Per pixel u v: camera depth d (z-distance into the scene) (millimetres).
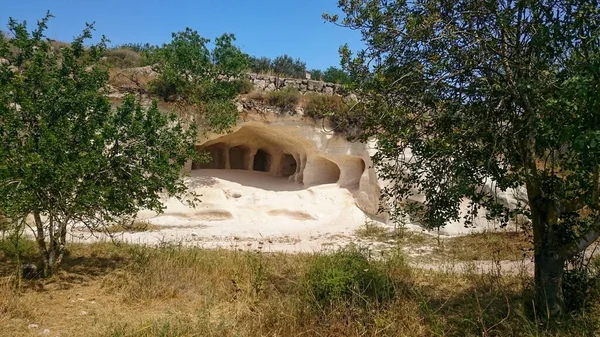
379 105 4711
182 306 5539
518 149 4781
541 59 4305
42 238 6531
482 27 4516
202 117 14977
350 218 14219
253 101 15602
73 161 5945
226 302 5668
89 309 5340
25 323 4715
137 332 4355
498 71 4484
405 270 7137
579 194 4859
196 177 15406
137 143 6801
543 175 5012
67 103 6594
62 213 6328
